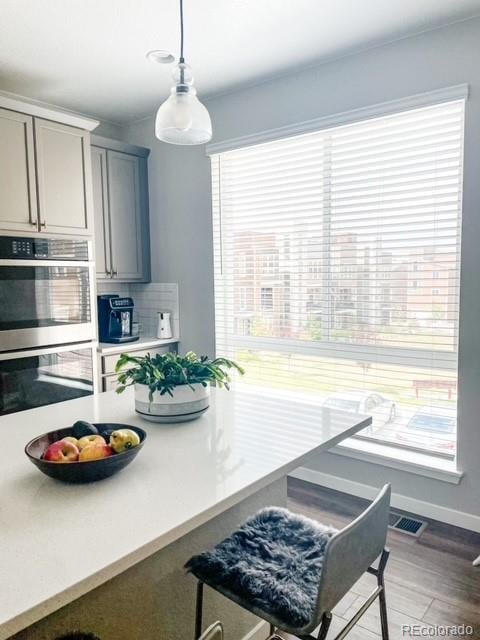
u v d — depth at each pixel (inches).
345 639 67.2
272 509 59.7
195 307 140.1
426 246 100.0
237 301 132.0
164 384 63.6
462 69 92.0
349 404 113.3
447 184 96.6
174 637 54.8
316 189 114.5
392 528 97.3
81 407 74.6
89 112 140.3
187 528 39.6
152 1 83.0
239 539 53.2
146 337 148.8
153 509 41.4
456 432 98.0
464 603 75.0
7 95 124.0
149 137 145.7
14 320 107.0
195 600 57.1
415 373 103.7
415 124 99.4
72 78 115.6
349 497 111.0
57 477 45.1
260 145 121.7
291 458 53.1
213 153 129.8
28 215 109.5
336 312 113.9
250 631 65.5
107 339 136.5
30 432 62.6
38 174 111.0
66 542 36.3
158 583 52.4
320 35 96.7
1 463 52.1
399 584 79.7
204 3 84.0
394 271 104.6
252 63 108.8
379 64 101.7
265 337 127.0
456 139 95.0
